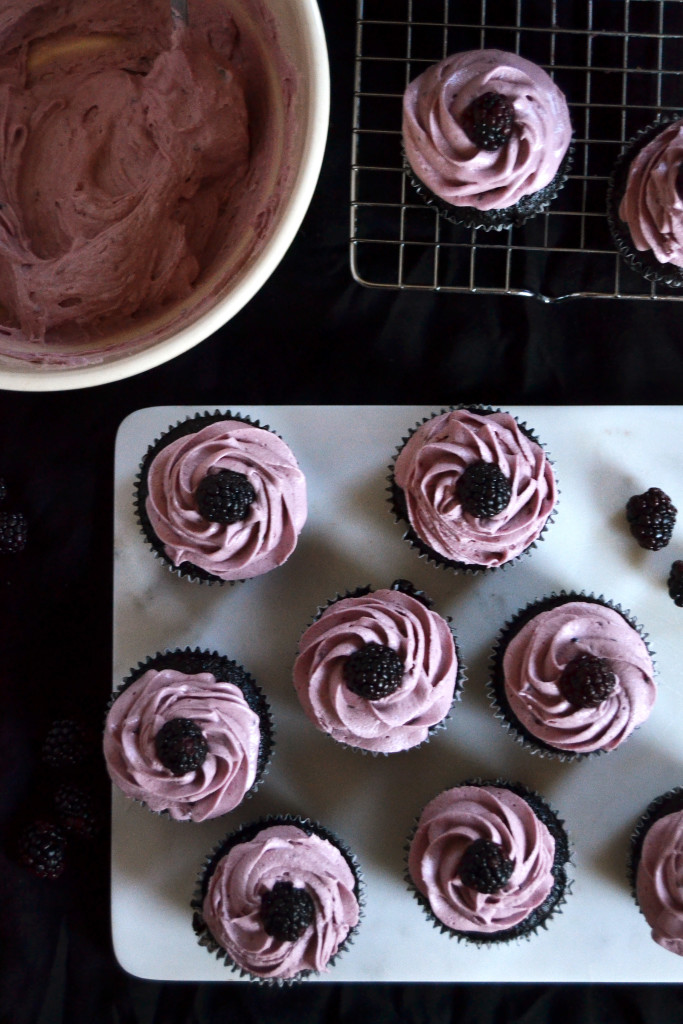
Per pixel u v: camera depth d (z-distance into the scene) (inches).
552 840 27.5
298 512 27.8
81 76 27.0
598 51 29.3
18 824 29.3
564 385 29.7
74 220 26.4
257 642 28.8
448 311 29.7
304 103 24.5
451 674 27.3
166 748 26.4
